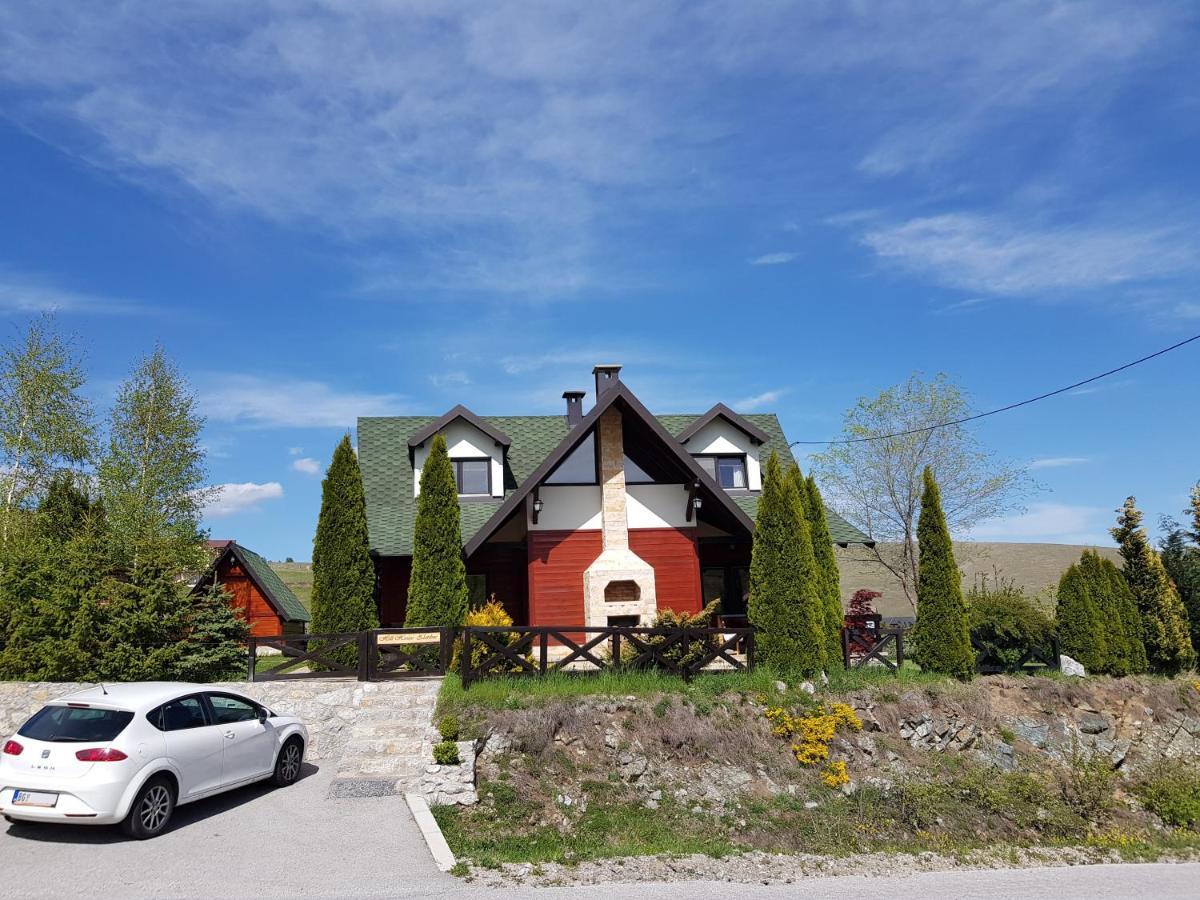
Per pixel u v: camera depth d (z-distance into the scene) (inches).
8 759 404.8
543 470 800.3
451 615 764.6
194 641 677.9
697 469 821.2
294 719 538.3
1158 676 868.6
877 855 503.5
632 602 831.1
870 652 787.4
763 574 746.8
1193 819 637.3
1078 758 700.7
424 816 452.4
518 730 582.2
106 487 1043.3
